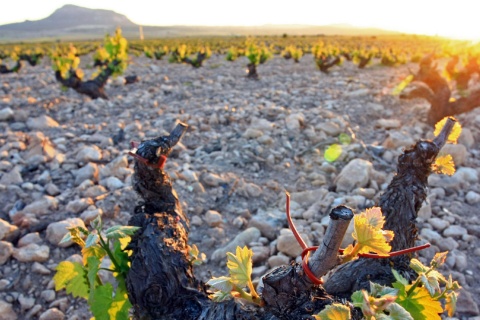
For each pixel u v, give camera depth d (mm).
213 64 5641
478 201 1341
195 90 3090
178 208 618
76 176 1410
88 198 1227
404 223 591
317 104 2393
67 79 2795
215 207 1286
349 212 364
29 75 4484
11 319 885
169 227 574
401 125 2043
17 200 1264
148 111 2312
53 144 1684
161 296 530
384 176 1433
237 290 446
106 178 1375
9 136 1700
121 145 1743
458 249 1101
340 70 4973
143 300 535
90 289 526
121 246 558
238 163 1561
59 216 1171
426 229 1126
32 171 1459
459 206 1303
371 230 375
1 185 1309
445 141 582
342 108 2248
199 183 1352
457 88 2949
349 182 1371
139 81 3693
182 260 551
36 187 1332
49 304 921
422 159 582
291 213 1237
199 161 1573
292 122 1863
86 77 4305
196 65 5066
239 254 443
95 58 3855
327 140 1724
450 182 1416
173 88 3156
